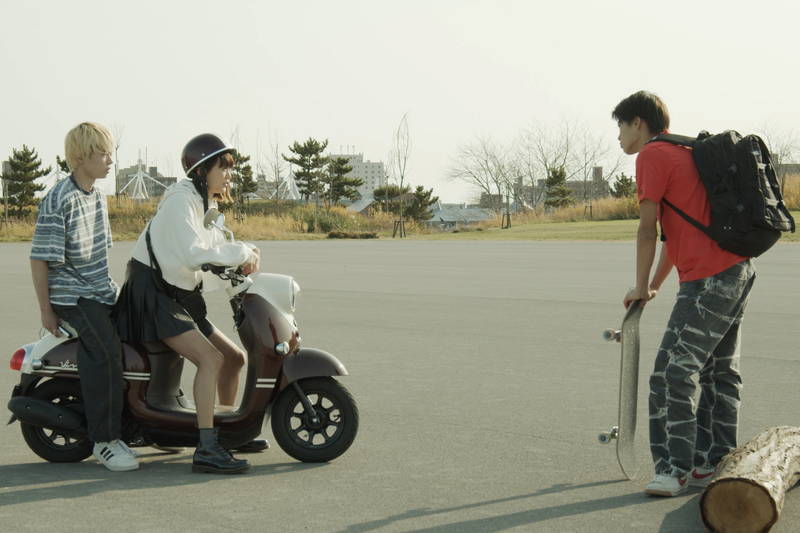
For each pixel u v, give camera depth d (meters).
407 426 6.37
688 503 4.63
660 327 11.49
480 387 7.74
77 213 5.20
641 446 5.79
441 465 5.37
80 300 5.19
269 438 6.14
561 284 18.05
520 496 4.75
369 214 68.88
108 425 5.21
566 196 86.44
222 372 5.53
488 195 96.31
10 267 24.34
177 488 4.90
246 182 79.44
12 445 5.93
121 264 24.00
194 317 5.38
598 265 23.70
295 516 4.42
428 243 41.12
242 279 5.29
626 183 91.81
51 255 5.12
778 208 4.65
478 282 18.62
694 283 4.73
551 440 5.96
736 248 4.60
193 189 5.22
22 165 68.31
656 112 4.90
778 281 18.08
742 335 10.70
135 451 5.64
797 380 7.91
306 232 58.38
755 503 4.02
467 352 9.61
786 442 4.69
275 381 5.28
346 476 5.14
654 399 4.82
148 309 5.21
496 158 93.50
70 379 5.38
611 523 4.31
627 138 4.97
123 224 57.22
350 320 12.34
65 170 66.44
